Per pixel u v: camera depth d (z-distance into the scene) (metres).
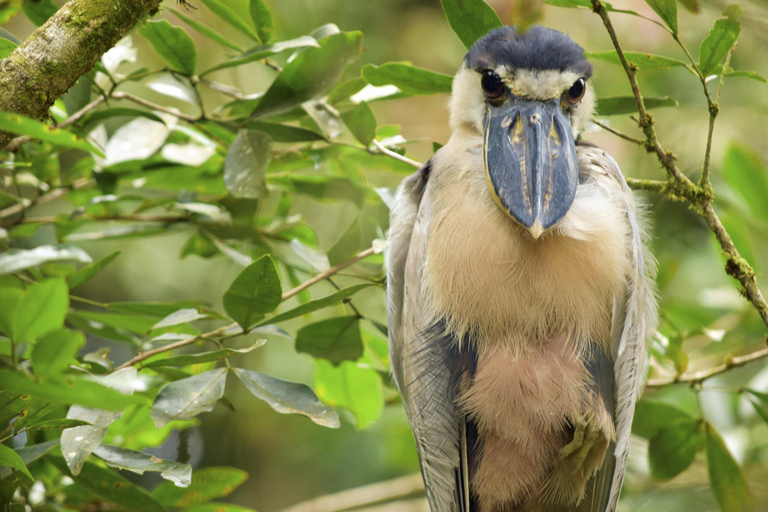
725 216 7.02
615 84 9.01
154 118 5.43
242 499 9.34
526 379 4.73
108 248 9.01
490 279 4.76
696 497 7.84
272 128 5.57
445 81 5.62
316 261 5.65
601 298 4.82
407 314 5.20
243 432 9.41
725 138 8.86
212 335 4.89
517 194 4.72
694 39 8.87
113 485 4.56
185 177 6.25
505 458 4.87
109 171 5.97
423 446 5.13
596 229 4.79
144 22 4.64
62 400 3.21
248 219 6.01
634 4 8.99
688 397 7.34
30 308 3.46
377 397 6.39
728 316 7.25
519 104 5.04
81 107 5.38
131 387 4.08
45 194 6.03
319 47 5.21
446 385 5.02
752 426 7.29
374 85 5.66
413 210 5.40
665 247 8.57
